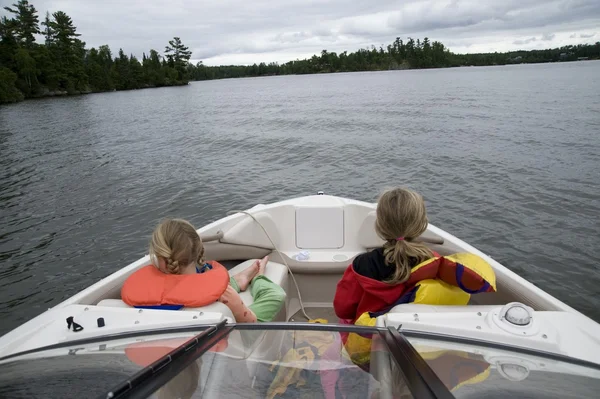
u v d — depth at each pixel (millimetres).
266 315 2662
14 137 22906
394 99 35281
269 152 15305
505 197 9133
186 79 131500
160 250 2107
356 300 2201
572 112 21359
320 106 33094
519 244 7051
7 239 8195
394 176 11367
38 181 12539
